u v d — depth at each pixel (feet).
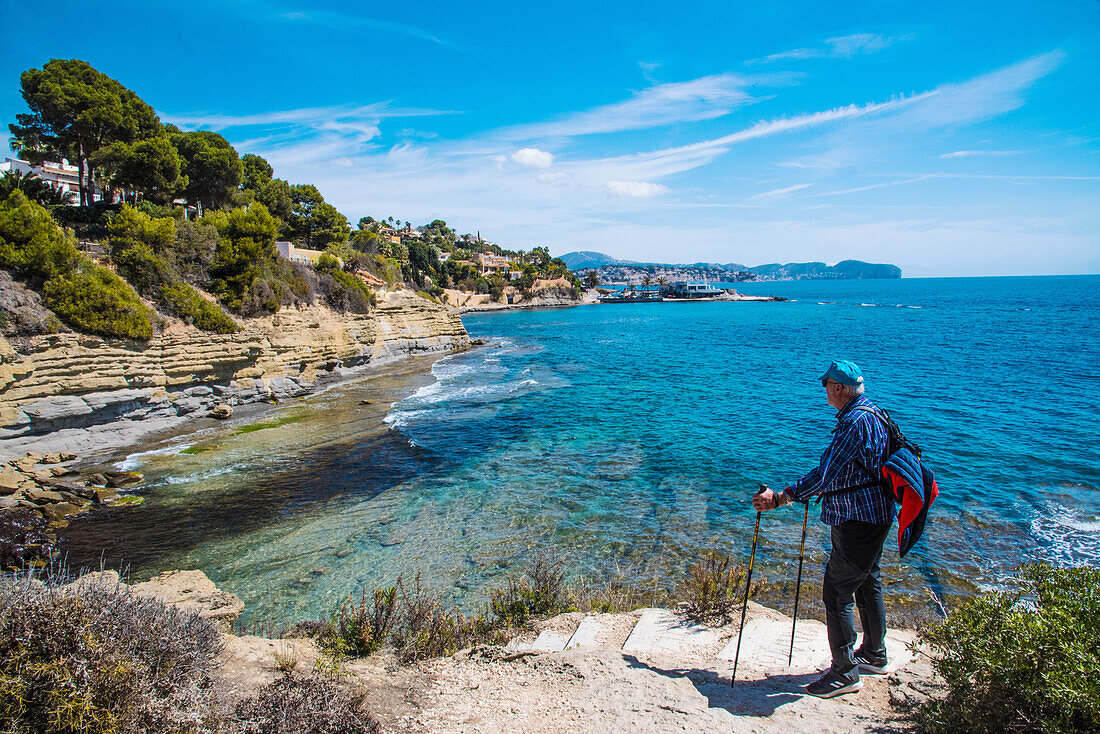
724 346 191.21
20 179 129.49
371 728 11.57
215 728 10.89
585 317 388.98
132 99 150.51
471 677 14.58
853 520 11.56
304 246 244.42
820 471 11.92
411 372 143.74
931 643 12.62
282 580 39.65
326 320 134.72
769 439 73.67
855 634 12.28
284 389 112.06
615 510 51.03
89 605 11.41
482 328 308.81
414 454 69.36
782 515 49.01
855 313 355.15
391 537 46.29
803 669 14.21
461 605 35.35
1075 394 95.81
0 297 70.85
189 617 15.57
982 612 11.53
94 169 142.92
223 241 112.47
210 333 98.02
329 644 19.88
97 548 45.75
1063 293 539.70
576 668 14.33
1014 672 10.00
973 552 41.19
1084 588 11.19
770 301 579.89
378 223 552.82
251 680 14.82
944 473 58.39
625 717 11.60
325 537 46.70
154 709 10.36
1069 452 63.67
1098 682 9.07
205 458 70.33
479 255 593.42
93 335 79.77
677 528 46.93
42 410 71.72
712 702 12.31
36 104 126.82
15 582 11.13
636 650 16.46
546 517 49.65
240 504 54.70
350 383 127.54
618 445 72.02
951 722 10.34
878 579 12.32
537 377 131.03
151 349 86.74
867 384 110.73
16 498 55.52
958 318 281.95
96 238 116.67
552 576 28.60
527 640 19.61
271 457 69.87
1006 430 74.13
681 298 640.17
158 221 102.89
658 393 107.24
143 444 78.59
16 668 9.66
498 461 66.08
